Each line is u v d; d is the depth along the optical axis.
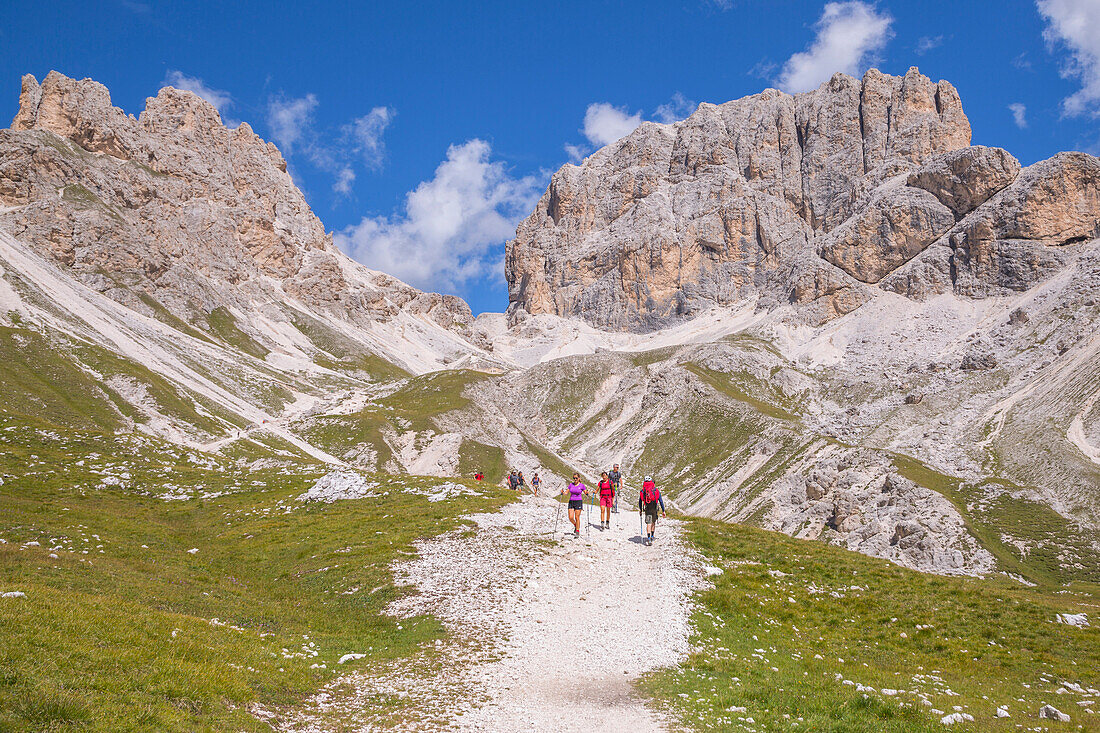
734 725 19.88
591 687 23.11
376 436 165.38
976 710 22.56
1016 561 134.62
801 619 32.62
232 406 195.38
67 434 72.50
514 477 62.88
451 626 28.89
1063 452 188.62
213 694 19.03
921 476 171.00
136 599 29.06
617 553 40.72
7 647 17.75
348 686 22.45
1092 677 27.00
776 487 186.00
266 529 47.97
